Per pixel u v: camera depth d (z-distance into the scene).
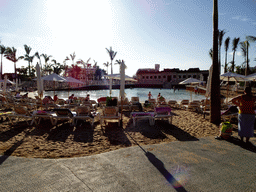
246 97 4.36
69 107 11.05
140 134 5.91
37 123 7.35
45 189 2.57
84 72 66.94
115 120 8.18
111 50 47.34
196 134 5.82
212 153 3.99
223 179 2.90
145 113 7.40
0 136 5.49
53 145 4.80
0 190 2.53
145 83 62.44
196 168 3.28
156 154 3.96
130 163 3.50
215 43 7.13
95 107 11.88
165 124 7.38
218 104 7.43
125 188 2.63
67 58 54.56
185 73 54.34
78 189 2.59
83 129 6.57
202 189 2.62
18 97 16.66
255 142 4.73
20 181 2.78
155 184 2.75
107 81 58.00
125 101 11.69
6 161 3.53
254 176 2.99
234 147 4.37
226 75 10.83
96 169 3.24
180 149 4.27
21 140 5.17
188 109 11.75
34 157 3.93
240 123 4.48
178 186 2.70
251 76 10.61
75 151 4.38
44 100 11.20
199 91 26.39
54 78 11.15
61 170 3.18
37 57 49.56
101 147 4.69
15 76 45.53
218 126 6.86
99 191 2.55
